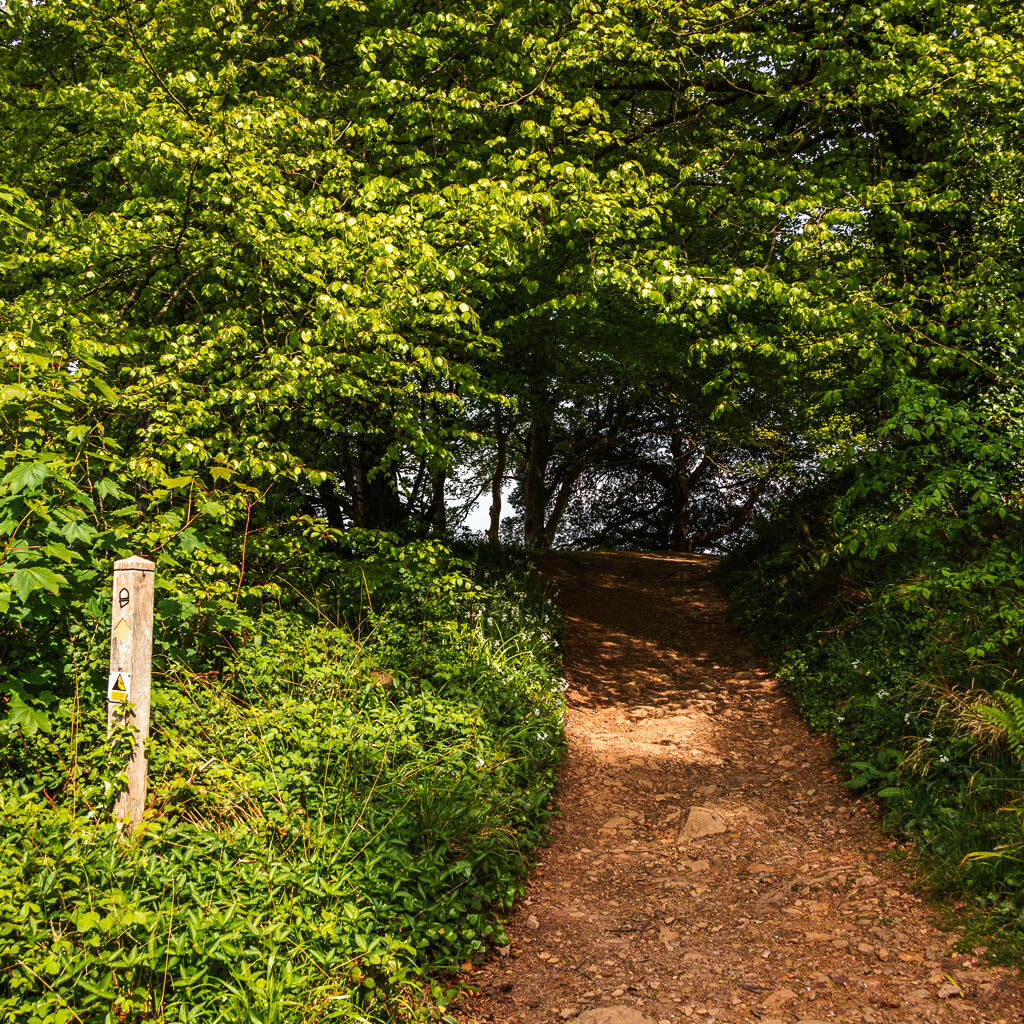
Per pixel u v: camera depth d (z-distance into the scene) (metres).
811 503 12.30
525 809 5.54
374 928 3.65
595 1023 3.52
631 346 11.06
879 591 8.30
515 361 11.26
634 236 8.02
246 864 3.56
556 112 7.59
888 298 7.67
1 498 3.64
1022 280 7.05
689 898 4.80
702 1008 3.67
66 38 8.34
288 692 5.28
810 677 8.26
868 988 3.69
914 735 5.92
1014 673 5.62
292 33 8.41
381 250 5.81
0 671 3.79
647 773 6.89
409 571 7.41
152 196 6.57
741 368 8.51
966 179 7.93
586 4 7.62
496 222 6.36
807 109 9.61
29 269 5.90
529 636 8.66
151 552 4.55
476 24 7.87
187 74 5.94
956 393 7.38
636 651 10.73
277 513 7.93
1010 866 4.30
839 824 5.58
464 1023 3.57
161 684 4.71
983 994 3.53
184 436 5.56
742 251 8.56
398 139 8.16
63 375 4.16
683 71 9.01
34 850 3.15
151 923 2.95
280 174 6.47
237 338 5.99
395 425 7.75
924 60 7.39
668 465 26.03
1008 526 7.05
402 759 5.11
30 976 2.63
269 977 2.91
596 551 19.31
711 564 17.22
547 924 4.50
